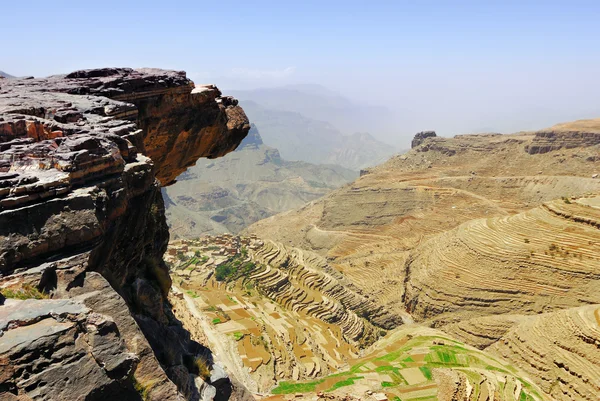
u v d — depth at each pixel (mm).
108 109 23500
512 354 87875
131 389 11375
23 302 11680
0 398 9180
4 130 17438
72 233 14445
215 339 70312
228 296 95812
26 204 13734
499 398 67438
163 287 24781
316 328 95625
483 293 112750
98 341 11273
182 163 38188
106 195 16328
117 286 18391
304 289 115500
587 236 113688
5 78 28984
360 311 117375
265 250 133250
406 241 184875
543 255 113875
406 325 115312
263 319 87625
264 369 67500
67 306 11844
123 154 19656
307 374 72938
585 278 104000
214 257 121875
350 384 69812
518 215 133500
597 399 69500
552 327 86562
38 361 10008
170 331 21891
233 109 42719
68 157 15625
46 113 20453
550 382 77500
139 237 20922
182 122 34281
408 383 71750
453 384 69500
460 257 126062
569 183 191750
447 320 111500
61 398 9859
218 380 22484
